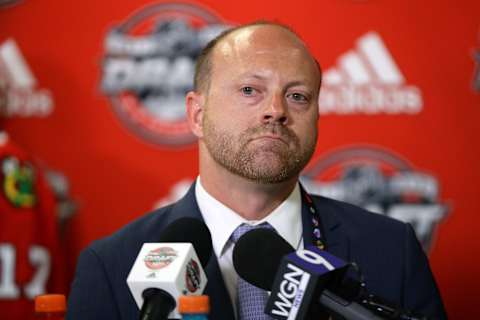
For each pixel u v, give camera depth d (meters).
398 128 6.52
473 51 6.52
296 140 3.50
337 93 6.55
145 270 2.69
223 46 3.72
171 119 6.59
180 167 6.60
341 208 4.08
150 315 2.62
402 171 6.50
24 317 6.23
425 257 4.00
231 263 3.66
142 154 6.61
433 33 6.53
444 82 6.52
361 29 6.56
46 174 6.59
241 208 3.70
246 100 3.51
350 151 6.53
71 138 6.61
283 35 3.66
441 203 6.49
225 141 3.52
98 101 6.61
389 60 6.54
